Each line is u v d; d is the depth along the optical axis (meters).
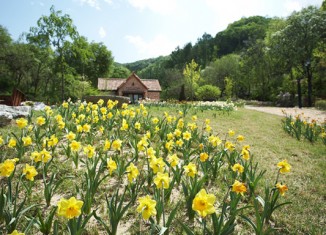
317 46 33.69
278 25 41.47
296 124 11.64
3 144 5.68
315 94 39.69
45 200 3.84
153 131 7.77
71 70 28.56
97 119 7.83
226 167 5.69
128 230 3.26
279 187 3.39
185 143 6.51
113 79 45.12
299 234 3.50
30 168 3.43
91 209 3.67
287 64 37.47
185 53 107.38
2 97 18.17
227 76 59.16
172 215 2.95
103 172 4.98
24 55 37.28
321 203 4.47
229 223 2.94
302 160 7.22
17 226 3.12
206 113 15.89
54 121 8.75
